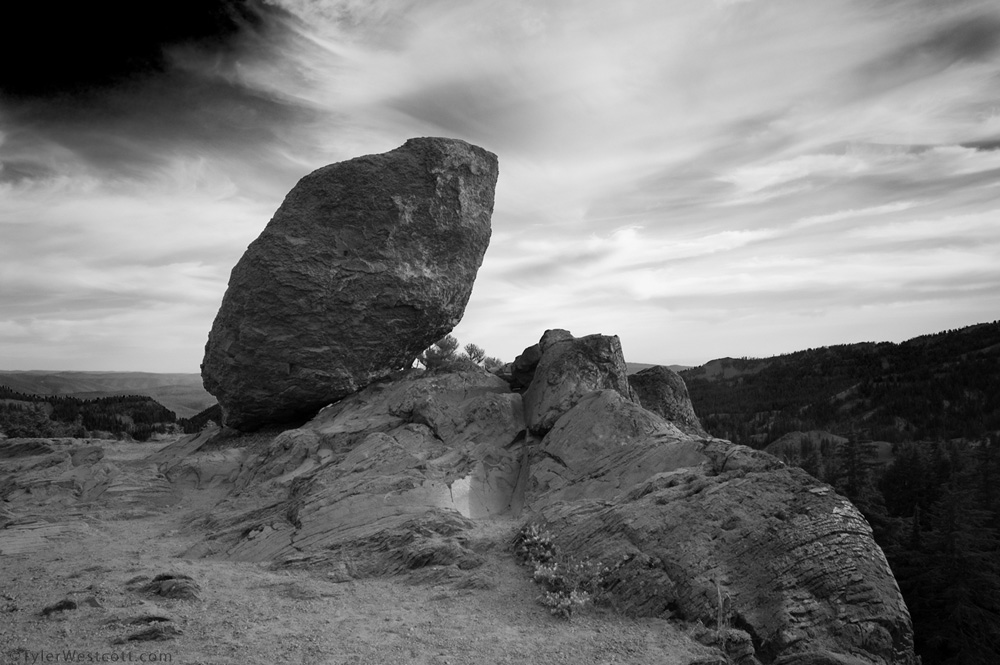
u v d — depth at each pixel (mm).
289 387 22422
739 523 12523
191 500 20109
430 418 19859
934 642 21312
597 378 19906
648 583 11875
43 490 20359
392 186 23125
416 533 14430
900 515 34125
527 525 14328
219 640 10109
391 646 10188
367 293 22688
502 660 9906
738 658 10570
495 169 25328
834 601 11430
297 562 13953
